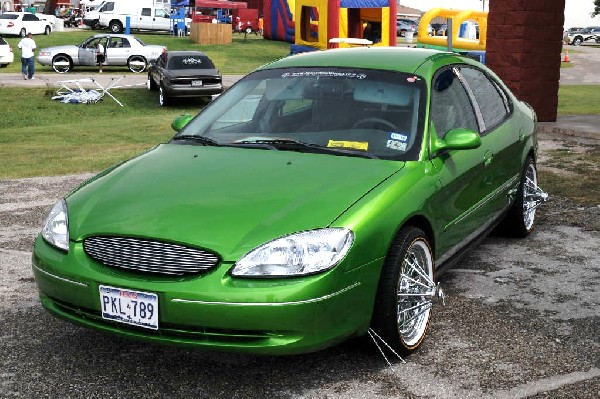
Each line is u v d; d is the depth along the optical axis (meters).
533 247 5.82
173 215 3.44
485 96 5.31
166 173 3.90
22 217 7.00
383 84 4.45
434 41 30.84
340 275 3.27
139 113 22.86
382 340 3.63
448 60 4.91
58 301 3.63
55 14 62.25
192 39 48.16
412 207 3.72
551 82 13.84
